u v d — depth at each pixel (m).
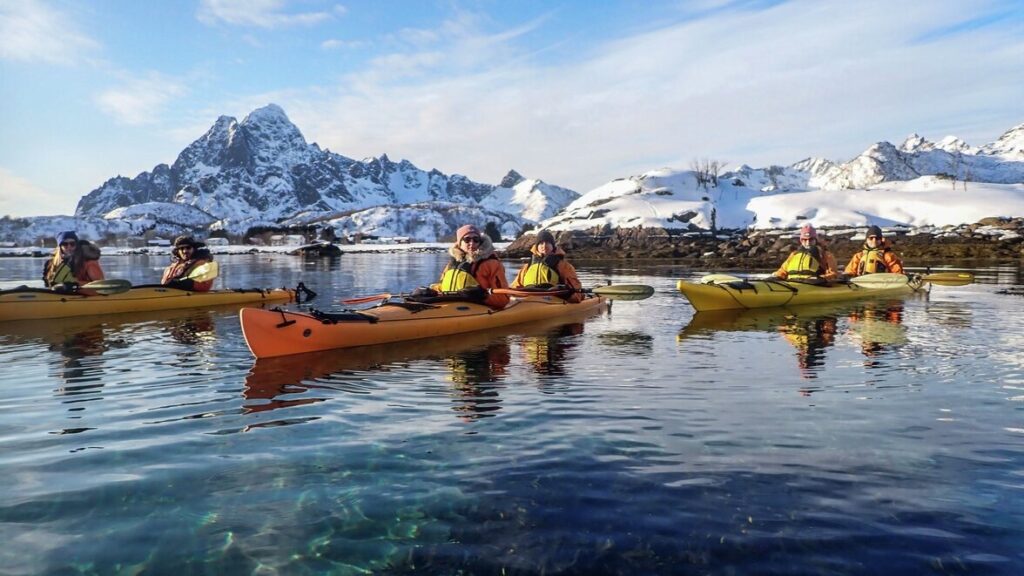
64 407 5.39
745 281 13.12
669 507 3.33
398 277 24.92
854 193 115.62
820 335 9.29
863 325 10.28
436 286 10.85
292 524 3.20
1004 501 3.36
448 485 3.65
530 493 3.53
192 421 4.96
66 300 11.76
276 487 3.64
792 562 2.80
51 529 3.14
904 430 4.59
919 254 41.16
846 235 57.16
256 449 4.29
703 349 8.20
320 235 117.12
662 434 4.56
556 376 6.59
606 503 3.39
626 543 2.97
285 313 7.90
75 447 4.33
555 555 2.88
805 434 4.52
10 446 4.36
